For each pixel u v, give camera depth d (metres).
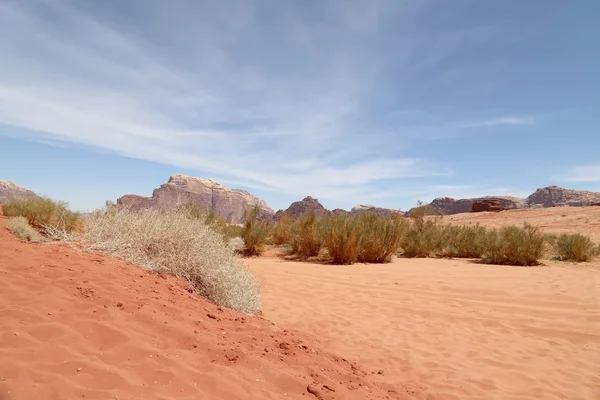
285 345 4.66
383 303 8.82
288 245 20.02
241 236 18.58
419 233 20.31
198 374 3.19
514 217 53.72
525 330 6.98
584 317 7.55
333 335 6.68
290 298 9.19
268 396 3.17
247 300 7.12
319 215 19.75
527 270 13.46
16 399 2.33
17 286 4.34
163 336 3.88
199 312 5.12
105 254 6.75
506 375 5.14
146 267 6.55
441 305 8.64
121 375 2.88
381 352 5.92
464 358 5.72
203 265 6.88
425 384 4.82
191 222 7.65
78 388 2.59
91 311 4.01
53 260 5.62
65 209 15.81
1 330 3.19
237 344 4.21
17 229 9.91
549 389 4.73
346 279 11.53
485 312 8.07
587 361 5.60
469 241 19.02
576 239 17.06
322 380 3.86
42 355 2.93
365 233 16.09
